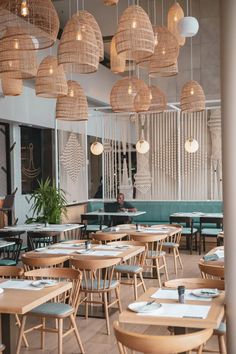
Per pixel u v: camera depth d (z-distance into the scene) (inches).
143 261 247.8
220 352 134.3
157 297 131.9
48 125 444.8
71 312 160.4
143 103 257.3
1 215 385.4
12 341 141.1
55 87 208.4
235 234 116.0
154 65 209.5
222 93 118.9
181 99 286.2
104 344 178.7
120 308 209.9
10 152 416.8
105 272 218.8
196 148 396.5
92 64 179.6
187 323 109.3
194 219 419.5
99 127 560.7
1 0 173.8
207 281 151.0
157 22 486.6
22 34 169.5
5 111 377.1
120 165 496.7
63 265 231.5
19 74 208.5
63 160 469.1
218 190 446.9
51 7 173.8
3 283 153.4
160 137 464.8
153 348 99.3
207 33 486.9
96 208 475.8
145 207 448.1
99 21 466.6
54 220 371.2
